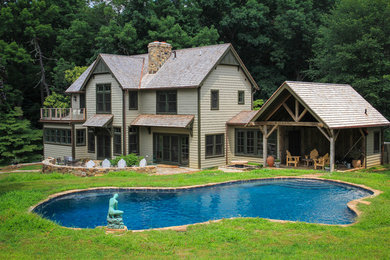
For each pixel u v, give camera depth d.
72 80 40.16
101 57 28.81
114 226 11.08
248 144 27.05
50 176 21.27
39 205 14.67
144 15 42.69
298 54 47.06
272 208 14.99
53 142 33.41
